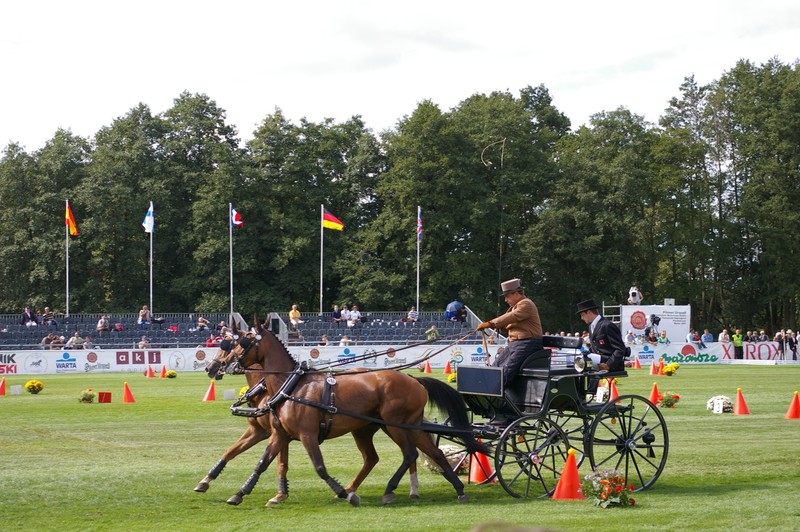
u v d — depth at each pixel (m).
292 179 69.69
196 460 15.68
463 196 67.06
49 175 66.00
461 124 69.62
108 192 64.56
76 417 22.48
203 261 66.31
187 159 70.06
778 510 10.91
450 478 12.15
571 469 12.18
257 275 68.50
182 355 45.19
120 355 44.31
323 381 12.08
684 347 51.97
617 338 13.30
